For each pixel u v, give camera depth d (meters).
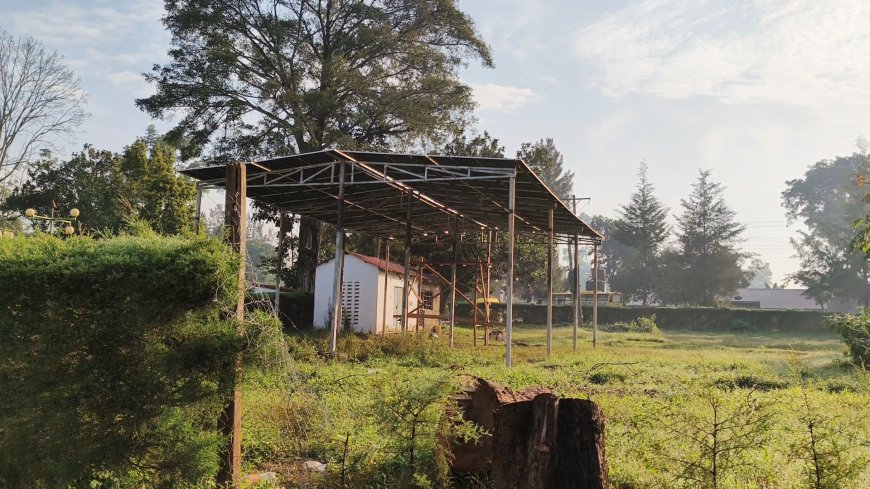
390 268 28.44
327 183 17.72
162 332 4.81
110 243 4.96
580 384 11.91
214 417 5.14
